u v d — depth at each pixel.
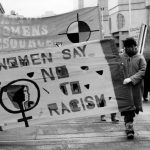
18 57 6.57
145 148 6.39
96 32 9.16
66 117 6.72
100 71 6.79
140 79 7.03
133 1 30.83
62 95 6.70
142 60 7.18
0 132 7.65
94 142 6.81
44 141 6.93
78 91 6.73
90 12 9.12
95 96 6.79
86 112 6.77
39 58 6.62
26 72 6.59
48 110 6.67
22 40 8.63
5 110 6.56
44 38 8.88
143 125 8.13
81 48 6.73
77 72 6.72
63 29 9.05
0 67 6.52
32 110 6.63
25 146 6.59
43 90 6.64
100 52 6.79
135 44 7.28
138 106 7.16
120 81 6.84
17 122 6.59
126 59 7.29
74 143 6.77
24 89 6.60
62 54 6.68
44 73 6.64
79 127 8.09
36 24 8.78
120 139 6.99
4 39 8.45
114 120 8.43
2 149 6.39
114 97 6.84
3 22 8.42
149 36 12.67
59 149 6.39
